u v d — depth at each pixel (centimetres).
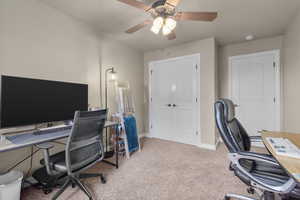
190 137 344
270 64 314
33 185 179
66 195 163
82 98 227
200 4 198
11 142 130
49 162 138
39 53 194
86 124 150
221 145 335
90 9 212
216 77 330
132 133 299
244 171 113
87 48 258
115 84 314
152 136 405
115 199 157
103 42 290
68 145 136
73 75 235
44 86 180
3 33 164
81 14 225
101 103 284
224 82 362
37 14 192
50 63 205
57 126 195
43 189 168
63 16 221
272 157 106
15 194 136
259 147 315
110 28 270
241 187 176
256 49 327
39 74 194
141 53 403
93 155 167
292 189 93
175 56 359
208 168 224
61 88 199
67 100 206
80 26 246
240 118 344
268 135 152
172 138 372
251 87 334
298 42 220
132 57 370
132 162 247
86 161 156
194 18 172
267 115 319
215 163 241
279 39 304
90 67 264
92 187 178
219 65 366
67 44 227
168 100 376
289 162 91
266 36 306
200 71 324
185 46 344
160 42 336
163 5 151
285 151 108
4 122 146
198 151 296
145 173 211
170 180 193
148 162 247
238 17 232
